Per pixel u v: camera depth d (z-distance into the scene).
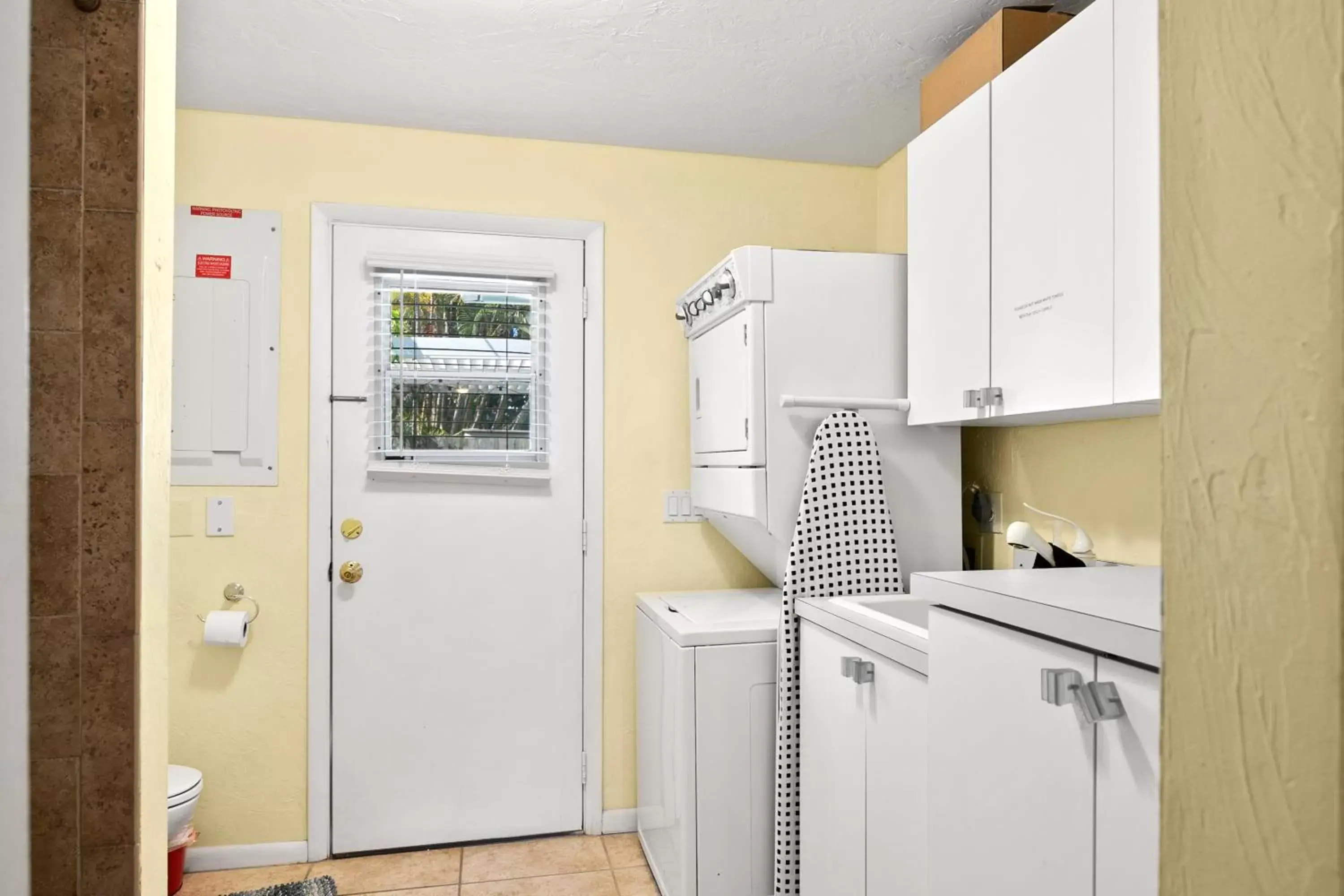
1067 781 0.91
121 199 1.00
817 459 2.13
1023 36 1.84
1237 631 0.33
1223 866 0.34
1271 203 0.32
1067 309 1.52
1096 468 1.99
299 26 2.02
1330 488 0.29
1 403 0.33
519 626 2.71
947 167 1.94
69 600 0.98
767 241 2.89
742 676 2.14
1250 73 0.33
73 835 0.98
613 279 2.78
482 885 2.39
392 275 2.65
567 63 2.21
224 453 2.51
